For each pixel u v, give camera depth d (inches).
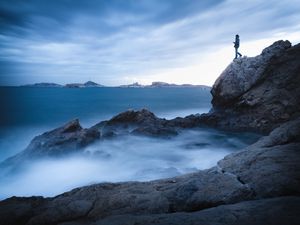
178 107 2859.3
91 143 840.9
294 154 296.8
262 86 1037.2
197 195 249.9
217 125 1066.1
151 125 1042.7
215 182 267.1
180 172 654.5
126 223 197.5
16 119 2164.1
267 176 256.2
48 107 3095.5
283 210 187.8
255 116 995.3
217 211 199.6
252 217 183.6
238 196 237.6
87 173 685.9
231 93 1091.3
